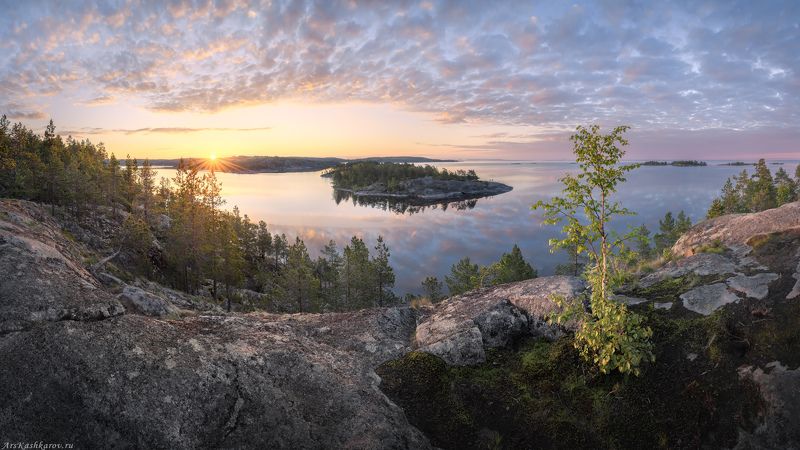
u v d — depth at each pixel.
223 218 53.81
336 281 52.41
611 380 7.50
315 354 8.30
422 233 176.38
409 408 7.43
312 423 6.55
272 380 7.10
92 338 6.50
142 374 6.24
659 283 10.16
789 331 6.79
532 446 6.72
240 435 6.02
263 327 9.02
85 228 59.66
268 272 74.62
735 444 5.93
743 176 91.50
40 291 7.17
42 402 5.52
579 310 8.30
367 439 6.38
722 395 6.48
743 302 7.96
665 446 6.26
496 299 10.32
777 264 8.80
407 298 52.78
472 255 131.38
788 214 10.91
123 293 9.07
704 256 10.56
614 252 7.77
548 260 117.81
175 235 48.09
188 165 50.59
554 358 8.22
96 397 5.75
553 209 8.03
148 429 5.65
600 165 7.59
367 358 8.77
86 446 5.32
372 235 172.62
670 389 6.95
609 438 6.61
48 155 82.75
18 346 6.02
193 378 6.51
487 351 8.90
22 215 13.33
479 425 7.16
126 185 90.94
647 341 7.90
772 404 5.98
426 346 8.97
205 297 48.59
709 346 7.30
